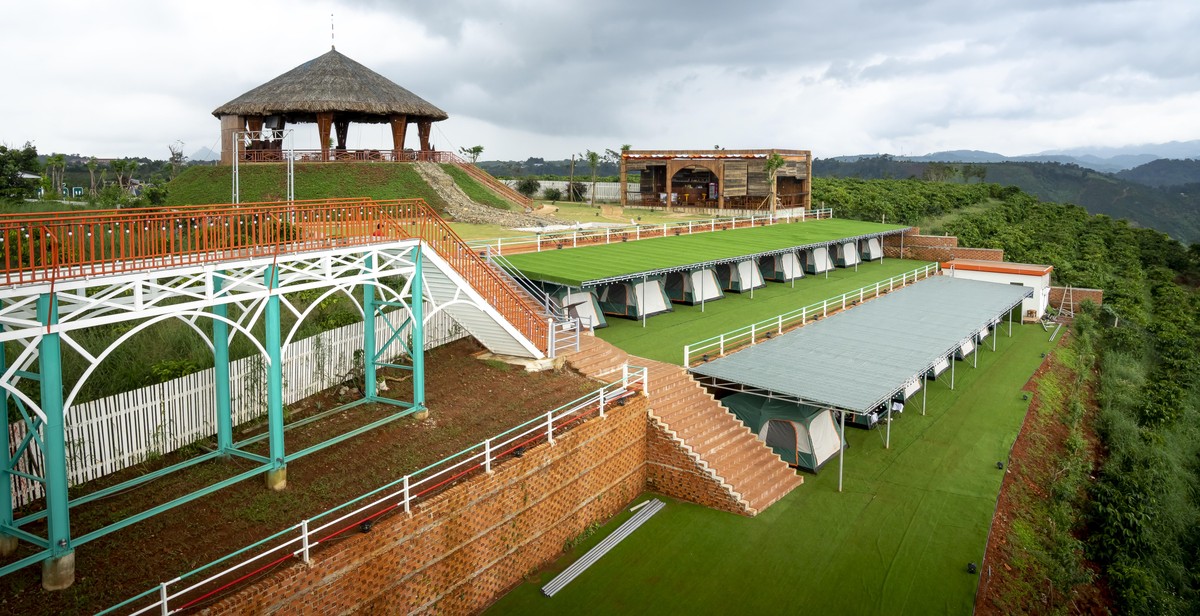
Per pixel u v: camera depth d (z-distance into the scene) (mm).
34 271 11844
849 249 51656
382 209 18719
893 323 31859
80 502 13547
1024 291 41031
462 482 15789
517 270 28172
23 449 12484
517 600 16281
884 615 15812
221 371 16109
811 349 26984
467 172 55812
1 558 12516
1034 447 25750
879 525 19438
